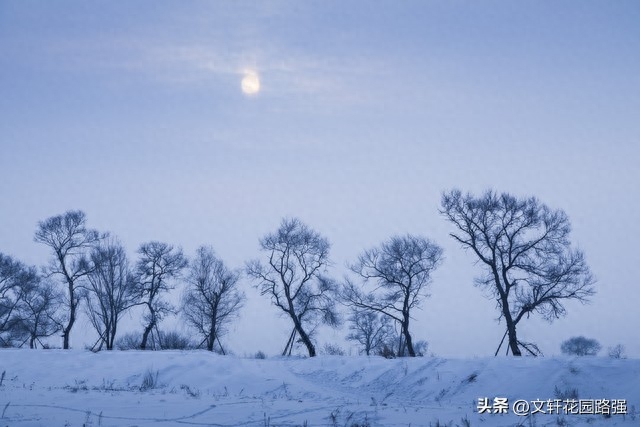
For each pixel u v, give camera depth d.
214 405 20.12
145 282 59.69
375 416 18.38
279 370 36.19
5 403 19.67
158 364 33.41
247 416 18.19
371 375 31.70
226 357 38.16
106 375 31.80
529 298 45.47
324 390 29.86
